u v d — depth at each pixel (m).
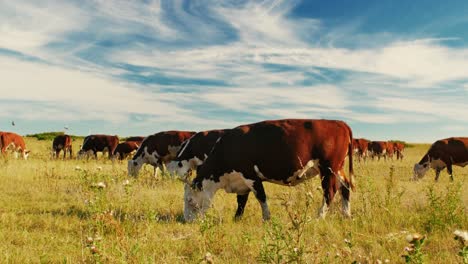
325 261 4.84
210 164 9.45
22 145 29.20
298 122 9.43
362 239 6.75
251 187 9.22
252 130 9.45
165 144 18.02
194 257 5.62
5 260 5.55
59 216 8.70
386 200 8.70
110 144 30.11
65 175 15.59
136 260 4.74
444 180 19.30
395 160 38.88
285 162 9.07
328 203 9.02
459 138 20.05
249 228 7.48
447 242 6.48
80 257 5.86
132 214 8.21
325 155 9.22
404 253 5.62
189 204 9.16
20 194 11.61
